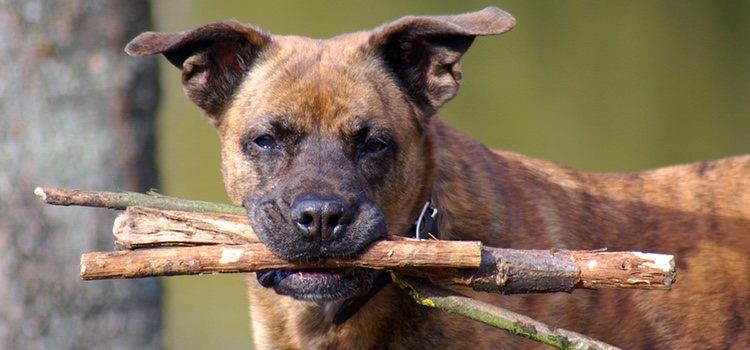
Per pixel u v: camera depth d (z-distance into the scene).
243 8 30.69
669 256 7.25
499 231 9.81
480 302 7.72
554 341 7.48
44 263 12.18
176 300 23.97
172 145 27.67
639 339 10.51
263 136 9.14
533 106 31.73
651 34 32.25
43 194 8.12
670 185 11.29
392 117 9.30
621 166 31.25
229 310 23.62
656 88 32.00
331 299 8.68
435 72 9.71
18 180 12.13
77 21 12.23
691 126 31.70
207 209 8.45
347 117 9.05
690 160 31.48
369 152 9.12
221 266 7.89
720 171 11.45
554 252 7.51
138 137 12.63
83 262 7.59
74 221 12.21
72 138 12.27
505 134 31.56
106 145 12.40
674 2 32.41
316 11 31.19
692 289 10.69
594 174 11.25
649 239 10.80
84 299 12.35
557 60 32.16
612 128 31.59
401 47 9.62
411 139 9.45
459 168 9.89
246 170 9.25
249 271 8.09
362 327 9.55
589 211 10.70
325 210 8.19
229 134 9.55
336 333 9.65
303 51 9.61
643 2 32.47
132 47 8.73
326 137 9.02
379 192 9.13
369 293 9.25
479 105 31.73
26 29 12.09
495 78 31.97
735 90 32.03
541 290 7.52
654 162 31.45
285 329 9.93
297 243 8.22
